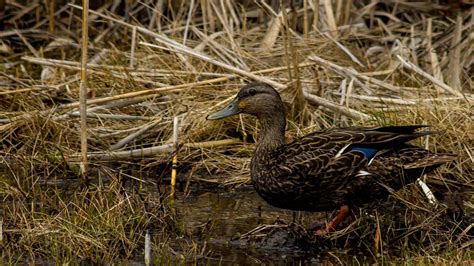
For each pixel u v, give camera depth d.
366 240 10.18
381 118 12.43
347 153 9.95
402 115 12.52
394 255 9.77
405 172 10.05
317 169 9.95
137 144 12.66
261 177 10.31
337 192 10.07
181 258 9.61
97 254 9.51
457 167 11.80
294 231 10.16
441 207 10.66
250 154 12.41
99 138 12.65
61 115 12.84
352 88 13.19
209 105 12.91
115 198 10.61
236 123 12.72
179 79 13.67
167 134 12.69
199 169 12.18
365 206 10.72
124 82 13.57
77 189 11.46
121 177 11.61
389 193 10.24
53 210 10.71
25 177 11.79
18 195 11.24
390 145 10.07
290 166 10.02
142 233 10.20
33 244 9.75
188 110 12.79
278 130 10.46
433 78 12.97
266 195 10.35
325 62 13.48
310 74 13.69
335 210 10.82
